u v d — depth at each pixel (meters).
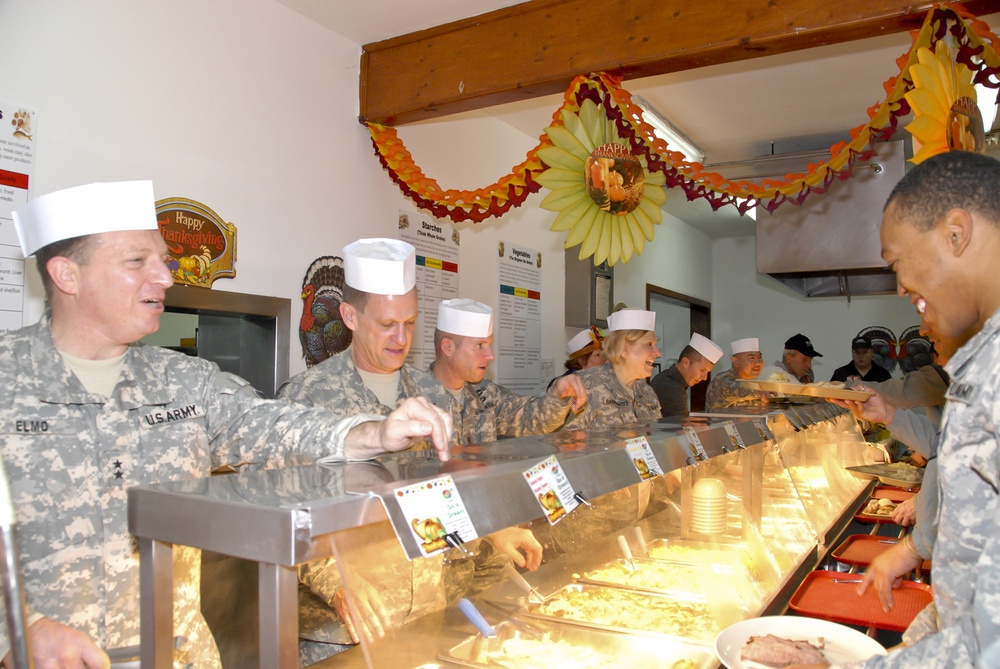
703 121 4.18
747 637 1.43
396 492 0.91
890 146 4.34
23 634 0.81
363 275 1.92
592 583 1.71
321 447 1.26
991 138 3.90
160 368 1.41
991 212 0.98
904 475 3.04
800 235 4.55
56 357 1.28
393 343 1.95
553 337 4.77
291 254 2.78
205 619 1.34
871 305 7.25
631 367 3.21
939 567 1.08
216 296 2.45
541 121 4.29
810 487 2.53
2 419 1.19
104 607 1.25
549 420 2.36
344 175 3.06
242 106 2.59
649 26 2.63
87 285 1.24
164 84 2.31
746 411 2.43
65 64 2.04
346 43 3.09
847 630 1.46
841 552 2.25
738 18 2.49
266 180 2.68
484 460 1.19
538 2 2.80
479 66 2.91
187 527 0.84
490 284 4.07
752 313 7.77
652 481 1.84
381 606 1.14
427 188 3.12
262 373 2.71
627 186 2.82
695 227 7.38
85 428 1.26
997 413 0.92
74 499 1.23
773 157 4.59
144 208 1.28
